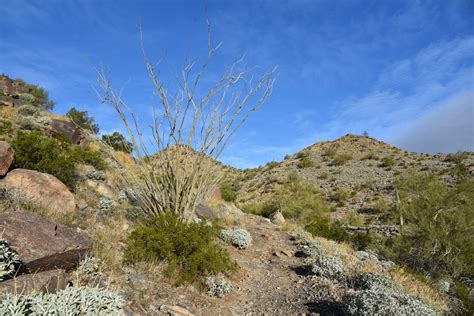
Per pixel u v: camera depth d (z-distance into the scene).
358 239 17.12
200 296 6.26
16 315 2.96
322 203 29.89
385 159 48.94
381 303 5.91
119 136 17.39
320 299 7.14
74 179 9.27
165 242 6.72
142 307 4.82
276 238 13.10
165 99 8.12
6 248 3.88
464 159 43.66
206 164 8.52
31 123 14.05
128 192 10.30
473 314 8.95
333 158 54.09
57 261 4.61
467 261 13.76
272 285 8.08
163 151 8.51
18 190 6.59
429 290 9.45
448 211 15.34
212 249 7.34
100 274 5.08
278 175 48.81
